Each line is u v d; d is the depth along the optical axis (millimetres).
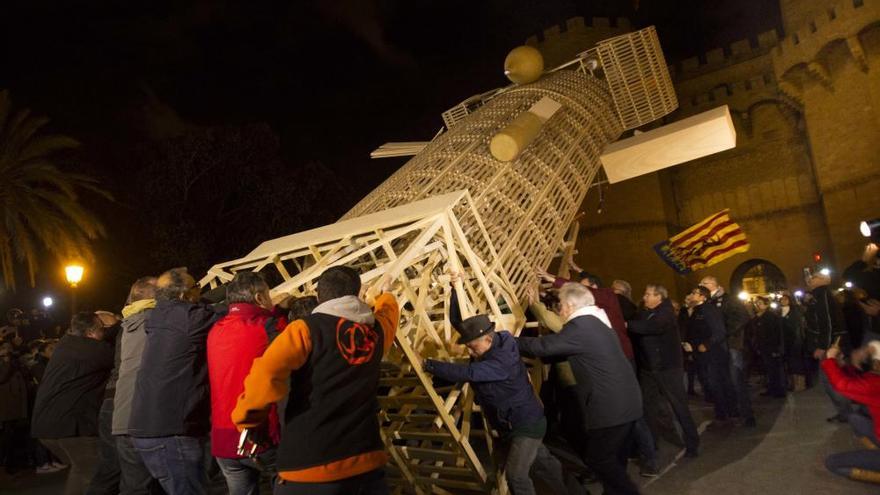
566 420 5094
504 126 7000
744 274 31641
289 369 2686
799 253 29016
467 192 4957
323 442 2695
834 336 7031
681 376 5984
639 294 30344
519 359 4086
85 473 5168
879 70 20641
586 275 6930
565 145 7262
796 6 26297
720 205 31750
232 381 3549
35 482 7219
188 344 3766
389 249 4641
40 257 19328
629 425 4047
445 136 7645
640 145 7855
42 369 7828
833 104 23500
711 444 6414
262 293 3848
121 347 4324
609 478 4023
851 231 22703
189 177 21297
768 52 30203
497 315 4711
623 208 31250
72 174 16266
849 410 5484
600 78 10016
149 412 3648
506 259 5445
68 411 5039
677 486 5082
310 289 5160
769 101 30078
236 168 22297
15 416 7523
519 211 5922
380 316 3283
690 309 8148
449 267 4945
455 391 4434
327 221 23438
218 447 3525
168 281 3980
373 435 2875
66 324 20125
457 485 4672
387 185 7086
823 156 24219
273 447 3553
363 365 2881
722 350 7273
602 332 4105
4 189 15781
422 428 4902
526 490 4070
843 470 4570
